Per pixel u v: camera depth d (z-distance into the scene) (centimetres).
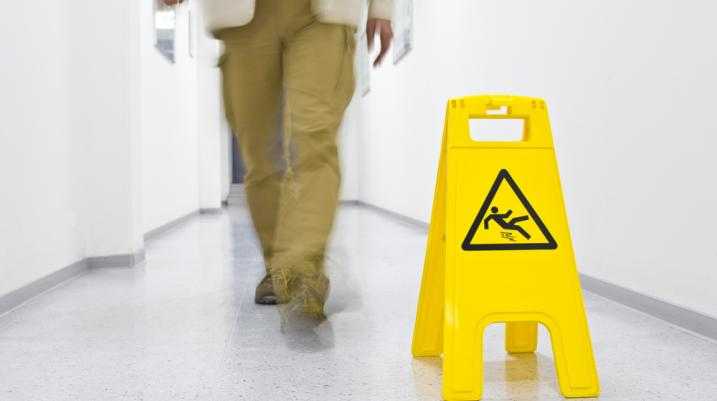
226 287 216
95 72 267
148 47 385
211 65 203
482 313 109
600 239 195
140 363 129
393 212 553
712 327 143
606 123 189
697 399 107
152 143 396
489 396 109
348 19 140
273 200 170
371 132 696
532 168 116
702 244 146
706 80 142
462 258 111
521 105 118
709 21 141
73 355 135
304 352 136
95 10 265
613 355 133
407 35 484
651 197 167
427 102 422
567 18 213
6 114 181
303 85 139
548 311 110
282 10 141
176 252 319
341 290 207
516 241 112
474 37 319
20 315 175
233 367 126
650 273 168
